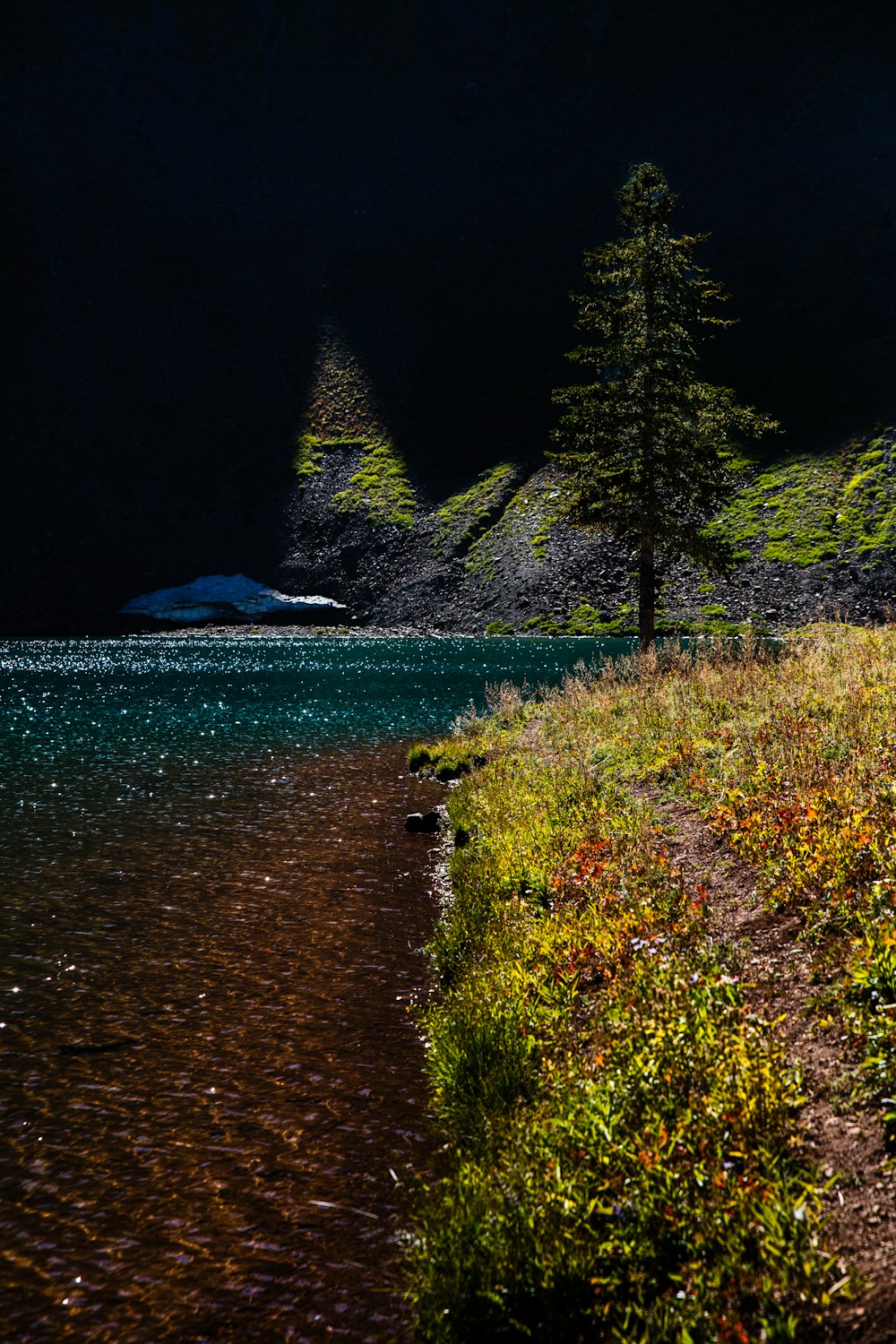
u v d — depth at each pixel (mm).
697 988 7188
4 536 101188
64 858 15156
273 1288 5562
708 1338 4309
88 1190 6496
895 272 116000
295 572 106000
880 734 12273
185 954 10992
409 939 11555
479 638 82938
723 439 38375
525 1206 5527
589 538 89688
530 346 133250
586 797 14883
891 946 6574
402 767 24344
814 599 74188
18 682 46750
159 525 109000
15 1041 8734
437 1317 5082
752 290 121000
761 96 170625
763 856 9641
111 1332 5207
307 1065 8297
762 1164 5293
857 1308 4195
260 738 29203
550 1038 7777
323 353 141125
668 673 24500
